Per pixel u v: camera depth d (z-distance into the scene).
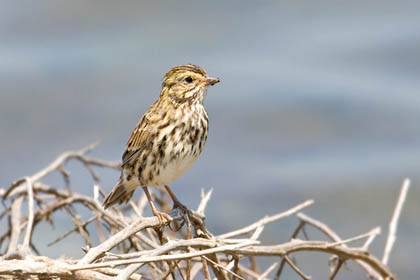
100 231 8.84
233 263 7.06
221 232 14.65
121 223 8.21
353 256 8.29
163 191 10.27
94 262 6.14
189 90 8.82
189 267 6.77
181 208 8.41
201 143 8.99
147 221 6.97
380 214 15.41
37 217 9.13
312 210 15.53
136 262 5.70
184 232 9.62
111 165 10.41
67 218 14.24
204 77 8.92
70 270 5.62
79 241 13.34
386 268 8.46
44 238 13.38
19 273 5.54
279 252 7.66
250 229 7.71
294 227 14.78
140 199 9.94
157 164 8.77
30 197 8.17
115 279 5.80
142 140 8.77
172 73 8.89
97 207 8.23
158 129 8.73
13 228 8.52
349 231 14.77
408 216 15.27
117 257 6.38
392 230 8.88
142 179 8.87
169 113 8.77
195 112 8.88
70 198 8.94
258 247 7.61
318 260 13.38
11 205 9.12
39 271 5.58
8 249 8.66
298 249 7.77
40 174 9.54
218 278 7.54
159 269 8.24
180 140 8.77
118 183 9.01
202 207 7.86
